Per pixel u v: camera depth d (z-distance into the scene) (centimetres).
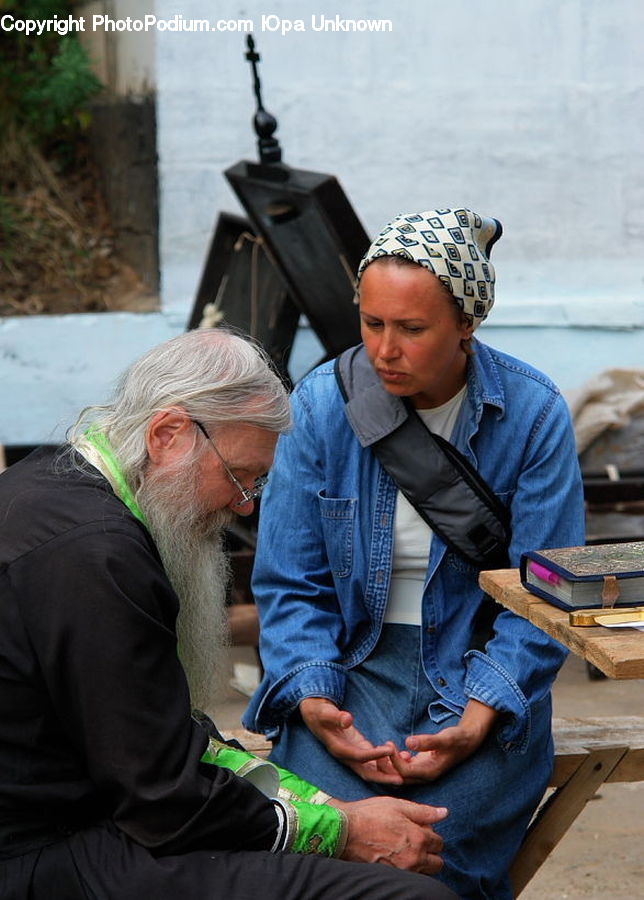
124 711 228
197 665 266
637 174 617
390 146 610
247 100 602
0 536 237
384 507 302
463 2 599
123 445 247
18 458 556
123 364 618
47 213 724
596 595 246
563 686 514
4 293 666
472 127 611
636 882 367
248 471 250
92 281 680
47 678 229
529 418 299
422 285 274
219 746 275
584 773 320
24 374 613
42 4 754
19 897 231
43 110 746
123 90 670
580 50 606
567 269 622
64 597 228
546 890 364
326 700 294
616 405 568
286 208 449
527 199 617
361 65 603
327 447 303
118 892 229
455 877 285
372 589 303
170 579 251
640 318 617
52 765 236
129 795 230
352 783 288
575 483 303
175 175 605
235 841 241
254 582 316
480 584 280
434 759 284
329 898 236
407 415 296
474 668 293
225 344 252
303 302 439
